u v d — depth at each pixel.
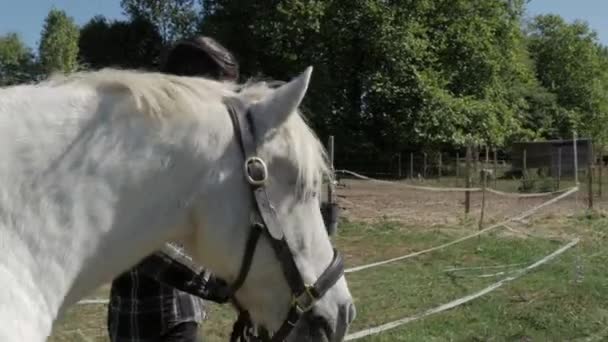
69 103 1.51
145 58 41.16
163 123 1.55
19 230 1.44
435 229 11.73
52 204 1.47
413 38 28.94
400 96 29.11
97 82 1.55
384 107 29.70
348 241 10.59
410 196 17.81
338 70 30.89
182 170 1.56
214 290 1.76
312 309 1.67
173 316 2.17
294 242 1.64
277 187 1.61
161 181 1.55
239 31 32.34
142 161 1.53
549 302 6.75
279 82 1.80
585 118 43.59
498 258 9.20
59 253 1.47
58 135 1.48
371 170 29.97
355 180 23.78
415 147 30.11
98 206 1.50
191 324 2.21
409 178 28.09
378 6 29.09
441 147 29.89
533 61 44.25
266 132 1.59
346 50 30.20
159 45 41.09
